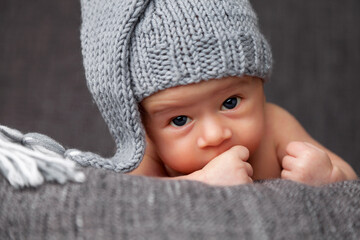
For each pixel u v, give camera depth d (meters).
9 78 0.91
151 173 0.59
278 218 0.41
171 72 0.49
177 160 0.53
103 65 0.51
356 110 0.91
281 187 0.43
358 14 0.95
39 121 0.89
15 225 0.43
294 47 0.93
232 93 0.51
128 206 0.41
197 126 0.51
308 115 0.91
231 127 0.52
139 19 0.50
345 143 0.89
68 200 0.42
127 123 0.51
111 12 0.51
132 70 0.50
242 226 0.40
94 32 0.52
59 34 0.93
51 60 0.92
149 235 0.40
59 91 0.91
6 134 0.47
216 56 0.49
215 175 0.49
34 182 0.43
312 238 0.41
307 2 0.96
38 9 0.95
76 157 0.49
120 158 0.52
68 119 0.90
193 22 0.49
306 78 0.92
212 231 0.40
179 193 0.42
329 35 0.94
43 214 0.42
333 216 0.42
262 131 0.54
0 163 0.44
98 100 0.53
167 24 0.49
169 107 0.51
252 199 0.42
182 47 0.49
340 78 0.93
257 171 0.60
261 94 0.54
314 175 0.52
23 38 0.93
